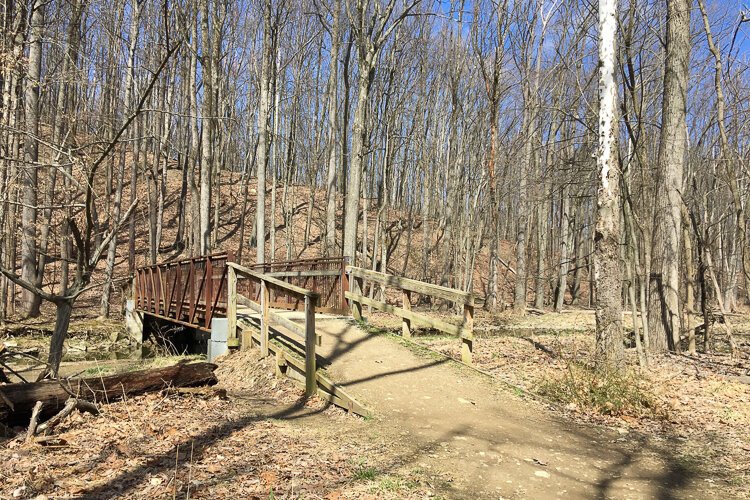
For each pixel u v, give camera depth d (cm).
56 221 1691
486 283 3394
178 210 3177
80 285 698
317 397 682
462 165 2566
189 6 1428
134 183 2100
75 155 764
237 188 3819
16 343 1393
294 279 1445
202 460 468
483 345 1248
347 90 2084
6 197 1002
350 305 1120
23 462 455
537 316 2042
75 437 528
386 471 451
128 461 461
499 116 2303
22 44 940
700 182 1869
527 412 653
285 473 439
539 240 2728
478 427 586
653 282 1214
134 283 1677
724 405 734
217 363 894
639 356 1009
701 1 1017
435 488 423
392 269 3262
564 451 529
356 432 557
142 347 1498
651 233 1313
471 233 2556
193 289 1145
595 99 1675
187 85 2303
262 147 2020
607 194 820
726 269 2686
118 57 1703
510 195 2902
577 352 1145
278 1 2372
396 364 798
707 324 1288
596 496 427
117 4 1647
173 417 605
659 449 556
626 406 684
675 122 1177
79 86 1374
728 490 447
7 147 1112
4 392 580
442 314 2206
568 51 1834
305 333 701
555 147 2227
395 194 4238
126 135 2112
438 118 2908
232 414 624
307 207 3731
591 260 3088
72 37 1159
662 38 1273
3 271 636
